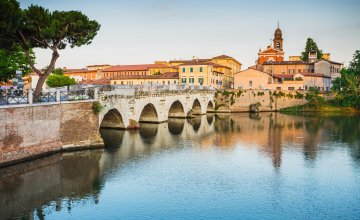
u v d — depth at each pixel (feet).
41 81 164.55
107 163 144.15
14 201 104.88
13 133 130.93
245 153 169.07
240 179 129.18
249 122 287.07
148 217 96.89
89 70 575.79
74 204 104.17
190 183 123.75
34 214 97.09
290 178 131.34
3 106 126.11
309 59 515.09
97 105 165.89
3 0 136.87
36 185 117.08
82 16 167.53
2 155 126.93
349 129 248.11
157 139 198.29
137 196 111.04
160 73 463.83
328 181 128.36
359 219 98.37
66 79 352.28
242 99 385.50
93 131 166.50
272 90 388.16
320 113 361.30
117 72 516.32
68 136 157.07
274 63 481.87
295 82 409.28
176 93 283.18
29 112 137.28
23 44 162.40
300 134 226.38
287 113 365.20
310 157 162.30
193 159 155.53
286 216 99.25
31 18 156.15
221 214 99.55
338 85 393.09
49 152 148.15
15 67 217.36
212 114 356.59
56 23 158.40
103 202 105.91
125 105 213.25
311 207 105.50
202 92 344.28
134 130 219.00
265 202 108.47
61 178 124.47
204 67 406.00
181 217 97.25
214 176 132.05
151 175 131.44
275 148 181.37
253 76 414.82
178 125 258.98
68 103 155.33
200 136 213.87
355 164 150.61
